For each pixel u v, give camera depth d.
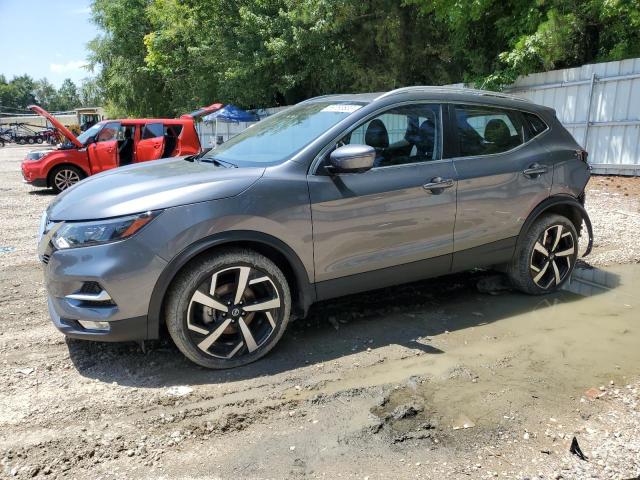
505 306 4.45
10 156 30.02
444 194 3.97
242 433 2.74
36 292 4.92
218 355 3.35
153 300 3.14
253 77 18.77
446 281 5.04
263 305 3.44
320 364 3.46
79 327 3.23
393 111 3.90
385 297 4.65
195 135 12.89
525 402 2.99
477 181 4.11
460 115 4.20
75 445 2.63
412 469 2.44
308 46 16.70
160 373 3.35
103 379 3.28
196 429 2.76
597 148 10.66
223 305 3.32
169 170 3.80
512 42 12.02
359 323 4.12
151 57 22.95
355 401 3.02
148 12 23.55
